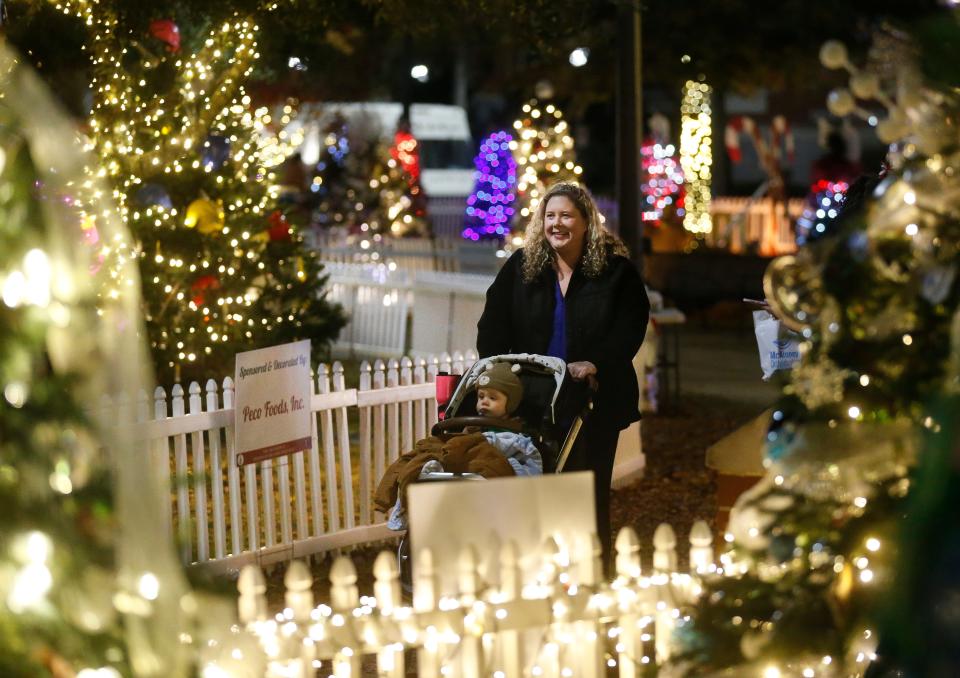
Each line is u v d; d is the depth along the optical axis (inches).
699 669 379.6
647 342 1236.5
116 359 314.7
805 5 1974.7
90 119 985.5
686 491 970.7
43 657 296.7
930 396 358.6
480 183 1931.6
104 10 988.6
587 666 435.8
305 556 792.3
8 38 850.1
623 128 1189.7
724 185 2679.6
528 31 1153.4
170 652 312.3
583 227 684.1
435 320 1441.9
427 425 866.1
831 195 621.6
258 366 756.6
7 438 297.7
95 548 304.0
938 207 370.3
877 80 378.0
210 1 1100.5
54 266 305.9
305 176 2276.1
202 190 1088.8
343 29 1518.2
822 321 387.2
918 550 311.1
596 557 427.8
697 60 2065.7
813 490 378.6
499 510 414.9
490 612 411.5
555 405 647.1
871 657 391.2
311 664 403.2
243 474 892.0
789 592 377.1
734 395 1379.2
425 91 3587.6
